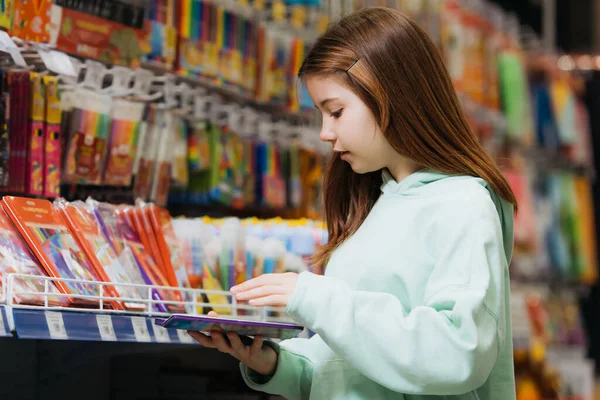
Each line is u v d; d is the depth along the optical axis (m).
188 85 3.25
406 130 2.09
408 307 2.04
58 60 2.47
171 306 2.41
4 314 1.88
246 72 3.53
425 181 2.15
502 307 1.96
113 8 2.72
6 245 2.05
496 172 2.16
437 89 2.15
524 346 5.08
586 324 7.01
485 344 1.86
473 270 1.93
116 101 2.79
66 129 2.61
